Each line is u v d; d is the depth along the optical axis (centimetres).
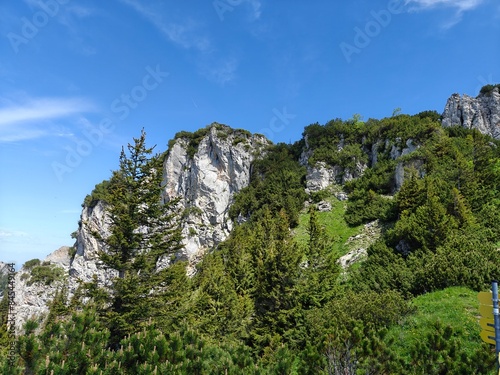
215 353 1182
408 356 1374
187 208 6462
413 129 4978
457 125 5412
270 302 2539
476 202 3080
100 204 7881
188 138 7506
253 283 2900
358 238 3653
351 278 2780
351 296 1892
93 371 902
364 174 4978
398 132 5109
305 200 5144
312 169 5484
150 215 2458
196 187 6738
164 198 7194
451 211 2891
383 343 972
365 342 966
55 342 988
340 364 962
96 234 2381
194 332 1211
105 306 2233
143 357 1047
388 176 4538
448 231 2519
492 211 2881
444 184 3303
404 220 2928
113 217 2428
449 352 927
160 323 2059
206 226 6209
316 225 2962
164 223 2569
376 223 3794
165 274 2330
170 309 2195
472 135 4544
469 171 3334
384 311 1681
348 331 1032
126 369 1016
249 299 2634
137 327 2005
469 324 1518
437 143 4331
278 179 5716
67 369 908
